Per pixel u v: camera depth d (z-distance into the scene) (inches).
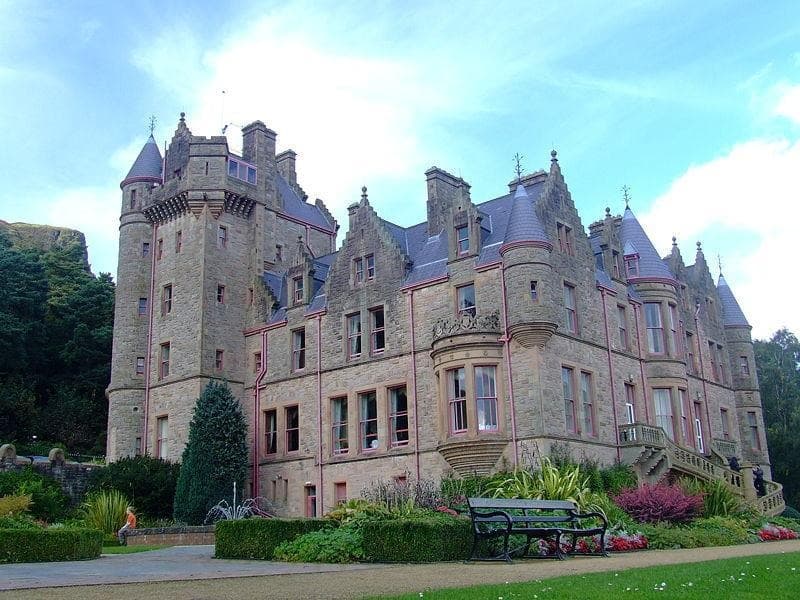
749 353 2071.9
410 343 1542.8
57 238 3558.1
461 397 1419.8
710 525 1170.6
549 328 1374.3
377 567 684.1
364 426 1608.0
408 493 1050.1
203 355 1781.5
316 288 1823.3
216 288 1844.2
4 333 2509.8
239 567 712.4
